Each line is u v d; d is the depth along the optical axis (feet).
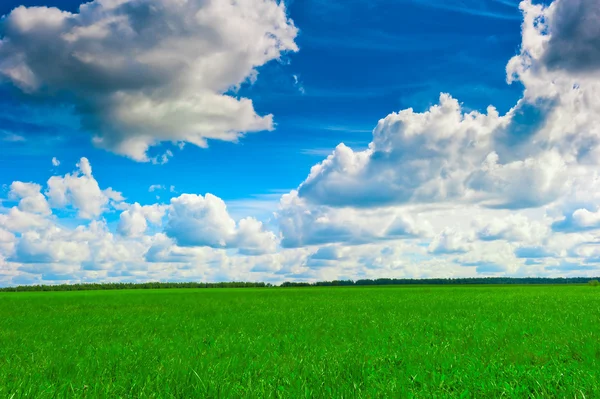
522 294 150.41
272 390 20.33
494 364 25.30
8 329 53.42
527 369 24.30
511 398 19.11
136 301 131.23
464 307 83.25
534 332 41.34
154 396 19.47
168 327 53.67
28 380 22.30
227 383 21.20
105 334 46.98
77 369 26.16
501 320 55.72
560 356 27.81
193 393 20.11
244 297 155.02
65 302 128.98
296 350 33.47
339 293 188.44
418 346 34.01
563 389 19.65
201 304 111.65
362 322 55.62
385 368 25.77
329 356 29.01
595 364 24.73
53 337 44.45
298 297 149.69
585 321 49.32
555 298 115.85
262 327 51.96
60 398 19.27
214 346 35.06
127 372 25.20
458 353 29.89
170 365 26.00
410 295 153.38
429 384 21.86
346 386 20.68
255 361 27.99
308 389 20.03
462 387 21.38
